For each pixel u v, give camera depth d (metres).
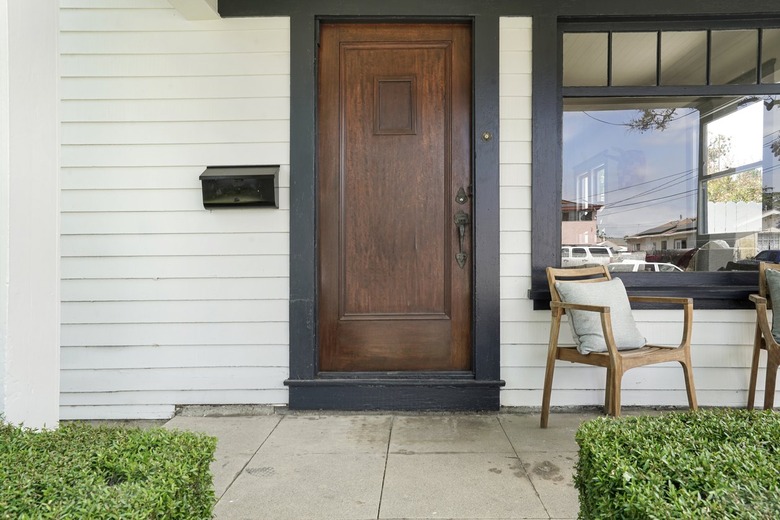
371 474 1.97
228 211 2.72
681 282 2.75
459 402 2.70
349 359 2.78
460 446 2.24
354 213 2.78
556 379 2.71
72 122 2.71
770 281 2.47
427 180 2.77
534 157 2.69
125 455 1.05
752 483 0.91
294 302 2.70
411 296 2.78
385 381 2.70
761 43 2.72
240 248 2.72
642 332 2.70
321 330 2.78
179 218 2.72
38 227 1.43
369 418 2.61
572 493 1.82
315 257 2.71
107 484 0.98
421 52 2.76
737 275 2.74
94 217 2.71
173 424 2.56
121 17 2.70
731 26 2.71
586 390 2.71
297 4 2.68
